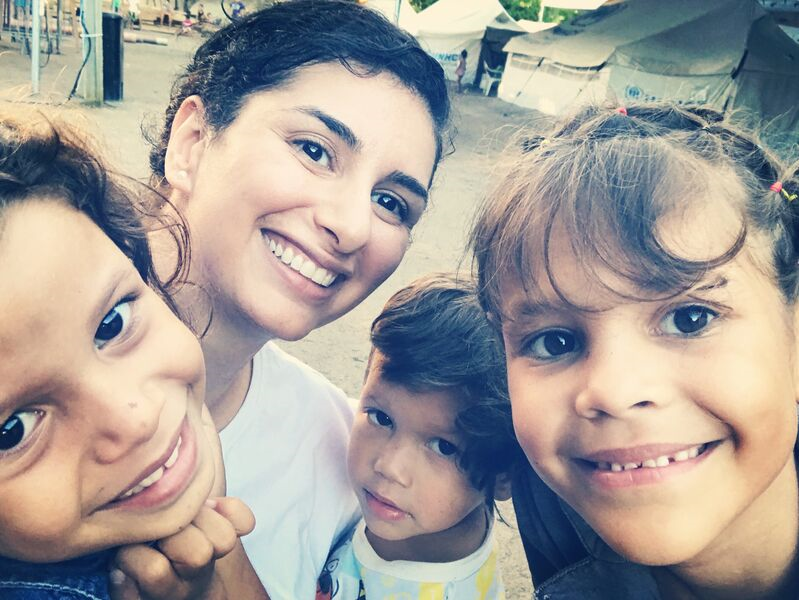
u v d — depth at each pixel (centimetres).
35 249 23
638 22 409
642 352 31
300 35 42
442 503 48
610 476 32
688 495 31
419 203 46
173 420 28
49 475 24
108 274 26
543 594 47
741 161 34
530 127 45
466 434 47
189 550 29
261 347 47
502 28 529
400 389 47
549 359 34
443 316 47
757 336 31
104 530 27
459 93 468
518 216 35
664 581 41
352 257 43
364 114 41
